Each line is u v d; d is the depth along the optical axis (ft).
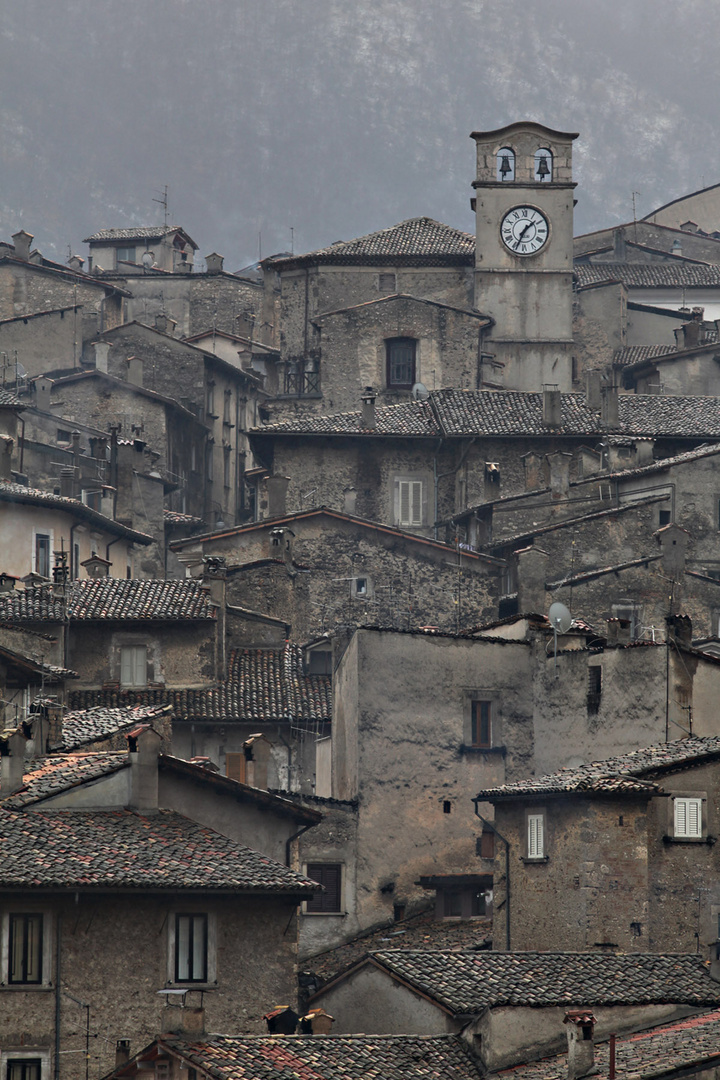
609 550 531.09
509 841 357.41
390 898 404.36
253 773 398.21
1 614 472.03
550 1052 283.38
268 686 481.05
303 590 535.60
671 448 616.80
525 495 579.07
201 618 480.64
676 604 498.69
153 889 313.53
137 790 340.39
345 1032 315.37
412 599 537.24
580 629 424.46
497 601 535.60
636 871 333.83
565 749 406.21
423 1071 276.62
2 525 574.56
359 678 416.05
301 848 402.72
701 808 338.95
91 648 479.41
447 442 621.72
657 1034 274.77
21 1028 309.83
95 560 568.00
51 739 386.93
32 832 324.60
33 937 313.32
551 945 343.26
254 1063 268.41
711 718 383.65
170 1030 279.69
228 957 320.29
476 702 420.36
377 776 411.34
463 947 363.56
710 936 333.42
